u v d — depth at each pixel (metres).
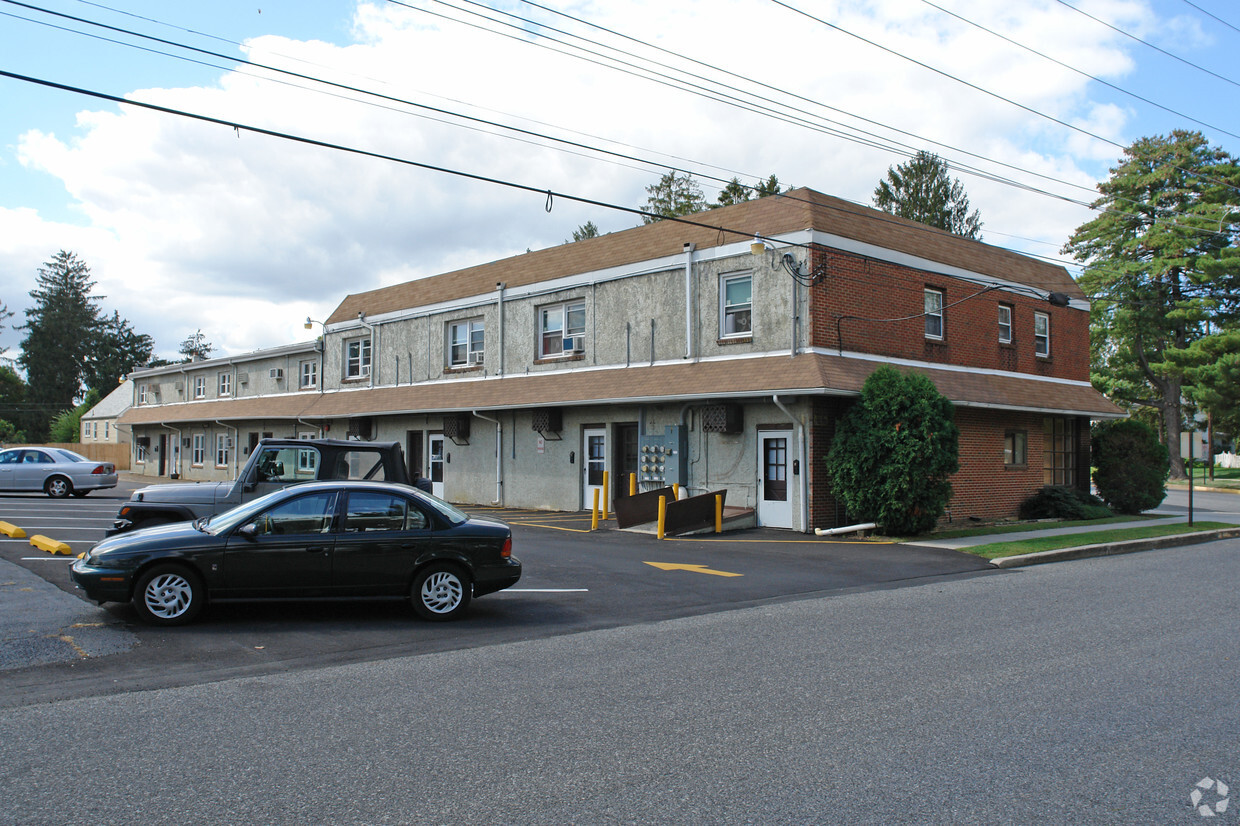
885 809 4.29
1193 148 43.56
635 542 16.48
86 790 4.51
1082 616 9.56
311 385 34.00
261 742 5.29
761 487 18.73
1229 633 8.60
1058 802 4.39
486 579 9.43
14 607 9.45
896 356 19.42
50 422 83.25
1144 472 24.55
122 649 7.81
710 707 6.06
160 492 11.55
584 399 21.23
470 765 4.89
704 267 20.06
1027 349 23.31
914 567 13.59
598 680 6.83
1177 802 4.40
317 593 8.97
